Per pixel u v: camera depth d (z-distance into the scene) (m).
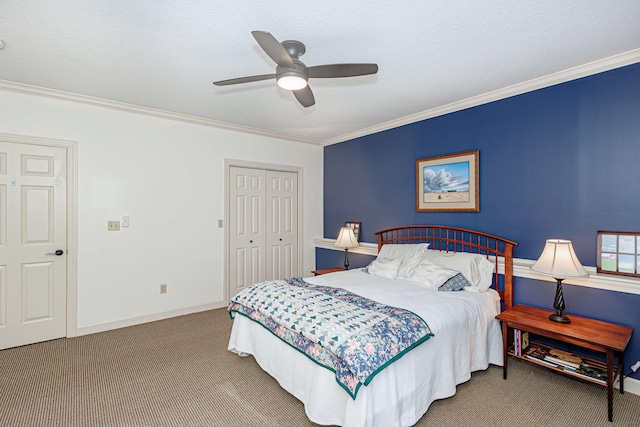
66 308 3.19
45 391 2.24
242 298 2.66
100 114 3.36
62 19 1.89
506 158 3.03
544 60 2.42
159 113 3.65
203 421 1.94
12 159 2.93
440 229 3.58
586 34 2.05
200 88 2.97
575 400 2.17
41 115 3.05
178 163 3.88
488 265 2.94
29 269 3.02
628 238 2.34
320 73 2.03
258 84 2.89
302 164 5.08
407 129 3.94
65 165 3.18
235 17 1.87
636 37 2.08
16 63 2.46
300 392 2.05
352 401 1.67
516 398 2.20
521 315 2.52
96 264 3.34
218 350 2.94
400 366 1.84
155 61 2.43
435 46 2.21
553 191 2.73
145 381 2.39
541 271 2.33
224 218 4.25
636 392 2.26
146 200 3.65
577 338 2.09
